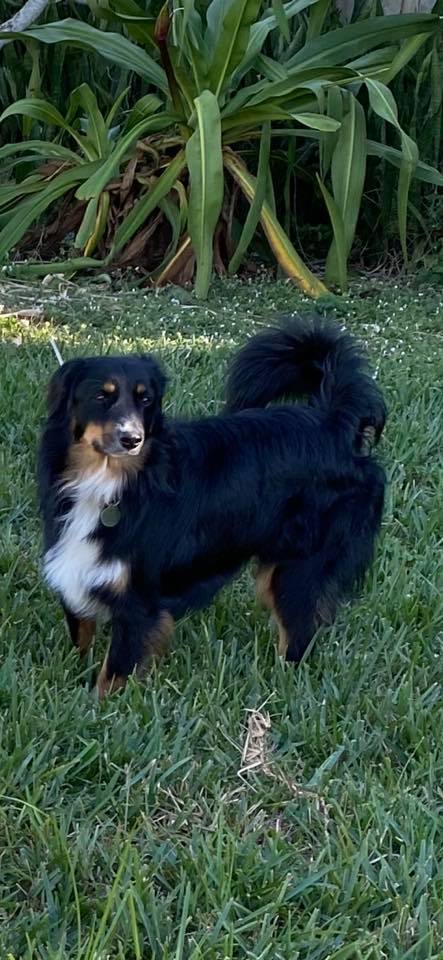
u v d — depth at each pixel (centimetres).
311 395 363
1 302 539
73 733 317
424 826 304
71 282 597
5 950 278
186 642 355
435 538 398
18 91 720
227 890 287
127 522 329
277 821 308
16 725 314
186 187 627
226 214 645
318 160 702
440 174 662
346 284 615
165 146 623
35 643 347
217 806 307
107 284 598
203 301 568
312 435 349
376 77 633
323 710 330
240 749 320
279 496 346
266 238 668
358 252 716
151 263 643
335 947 282
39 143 641
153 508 332
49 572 336
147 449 330
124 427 321
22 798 304
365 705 335
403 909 287
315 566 352
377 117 688
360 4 721
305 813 308
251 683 339
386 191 683
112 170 565
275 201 711
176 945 279
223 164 619
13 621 352
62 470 332
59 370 333
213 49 597
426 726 329
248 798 311
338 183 599
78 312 531
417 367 484
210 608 364
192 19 604
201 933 282
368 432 358
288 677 341
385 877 294
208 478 338
